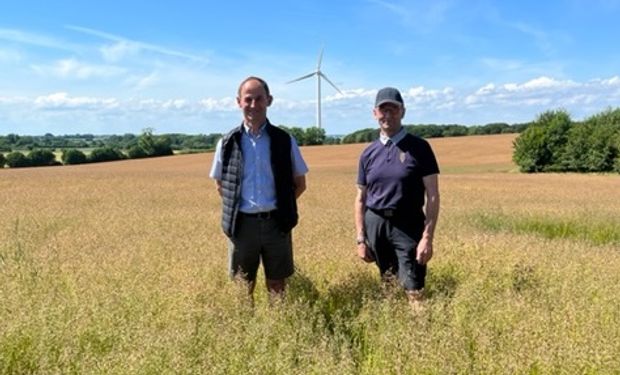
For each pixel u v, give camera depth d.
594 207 18.88
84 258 6.77
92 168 64.19
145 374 3.54
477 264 6.73
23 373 3.82
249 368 3.71
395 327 4.48
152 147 91.12
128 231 9.83
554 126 63.53
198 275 5.90
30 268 5.99
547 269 6.71
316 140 101.75
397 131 5.71
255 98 5.49
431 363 3.69
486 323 4.54
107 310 4.55
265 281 6.02
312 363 3.86
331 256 6.96
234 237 5.67
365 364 4.01
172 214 13.45
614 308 4.94
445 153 80.31
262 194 5.61
